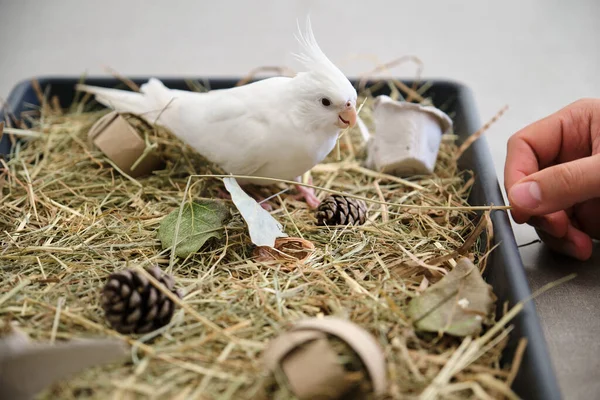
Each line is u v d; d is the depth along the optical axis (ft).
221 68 2.51
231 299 1.29
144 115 1.70
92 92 1.82
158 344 1.19
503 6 2.92
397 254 1.42
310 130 1.50
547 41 2.63
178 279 1.33
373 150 1.72
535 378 1.08
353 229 1.48
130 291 1.19
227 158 1.55
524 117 2.16
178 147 1.71
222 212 1.45
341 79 1.47
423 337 1.22
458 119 1.83
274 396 1.09
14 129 1.78
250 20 2.86
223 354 1.17
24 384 1.05
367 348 1.06
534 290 1.44
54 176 1.68
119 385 1.12
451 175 1.70
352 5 2.97
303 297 1.30
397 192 1.64
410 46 2.64
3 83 2.40
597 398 1.19
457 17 2.85
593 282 1.46
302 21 2.85
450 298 1.25
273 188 1.66
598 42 2.60
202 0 3.05
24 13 2.92
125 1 3.03
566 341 1.30
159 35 2.75
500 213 1.40
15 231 1.47
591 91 2.30
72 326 1.23
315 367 1.06
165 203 1.58
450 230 1.48
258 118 1.51
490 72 2.44
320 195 1.66
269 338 1.21
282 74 2.27
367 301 1.28
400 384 1.13
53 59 2.57
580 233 1.52
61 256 1.40
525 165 1.53
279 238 1.44
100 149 1.67
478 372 1.16
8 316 1.25
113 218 1.52
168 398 1.11
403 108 1.65
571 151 1.58
